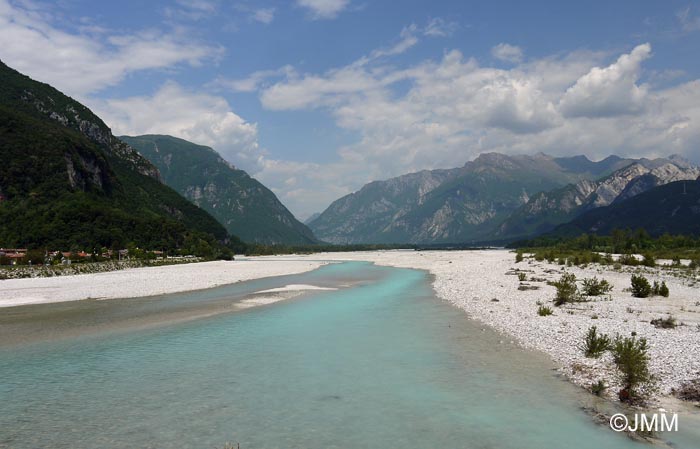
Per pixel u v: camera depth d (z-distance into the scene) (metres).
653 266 59.97
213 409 14.74
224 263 115.38
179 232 139.00
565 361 19.23
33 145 125.19
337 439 12.48
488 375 17.88
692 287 40.41
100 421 13.84
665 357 17.97
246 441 12.40
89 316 32.22
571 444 12.01
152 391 16.50
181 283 56.22
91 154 149.00
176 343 23.83
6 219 101.25
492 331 25.62
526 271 61.12
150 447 12.06
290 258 174.38
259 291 48.25
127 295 44.69
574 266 64.56
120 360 20.58
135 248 106.06
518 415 13.98
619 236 121.94
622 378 16.16
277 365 19.69
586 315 27.61
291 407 14.88
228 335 25.72
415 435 12.70
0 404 15.32
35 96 183.88
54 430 13.20
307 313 33.19
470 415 14.05
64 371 18.95
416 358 20.52
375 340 24.19
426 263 106.12
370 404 15.09
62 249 97.44
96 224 112.50
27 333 26.50
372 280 61.97
